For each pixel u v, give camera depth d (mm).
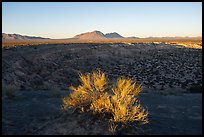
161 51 53750
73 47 46719
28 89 19922
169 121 9570
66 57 39344
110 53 46281
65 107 10148
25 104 12492
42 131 8406
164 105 12484
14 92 15656
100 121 8641
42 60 34312
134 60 44031
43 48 43156
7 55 32344
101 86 9828
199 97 14930
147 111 10648
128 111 8844
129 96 9391
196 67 39125
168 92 16828
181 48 60375
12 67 27734
